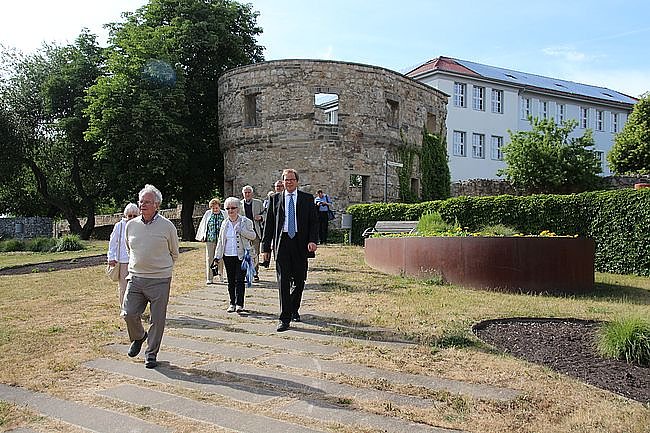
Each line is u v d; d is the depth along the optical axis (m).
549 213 17.78
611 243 16.64
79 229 36.00
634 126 36.53
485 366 5.70
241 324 8.03
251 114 27.80
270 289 11.23
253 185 27.03
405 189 28.59
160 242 6.20
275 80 26.44
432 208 20.31
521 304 9.35
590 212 17.14
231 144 27.89
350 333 7.17
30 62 34.78
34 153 35.31
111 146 27.98
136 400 5.12
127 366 6.20
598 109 49.69
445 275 11.80
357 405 4.78
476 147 42.25
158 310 6.16
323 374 5.59
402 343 6.65
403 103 28.61
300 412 4.67
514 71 50.31
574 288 11.54
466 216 19.30
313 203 8.04
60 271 15.98
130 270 6.27
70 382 5.75
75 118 30.84
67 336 7.63
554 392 4.95
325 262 15.53
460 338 6.75
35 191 39.56
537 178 29.91
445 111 33.00
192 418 4.64
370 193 26.81
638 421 4.29
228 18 32.81
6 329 8.08
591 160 30.27
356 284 11.36
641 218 16.03
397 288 10.91
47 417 4.83
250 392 5.19
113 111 27.22
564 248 11.48
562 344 6.61
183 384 5.50
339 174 26.11
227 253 8.94
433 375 5.48
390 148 27.78
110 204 39.53
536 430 4.22
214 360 6.25
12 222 34.62
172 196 33.66
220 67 32.34
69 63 33.12
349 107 26.41
